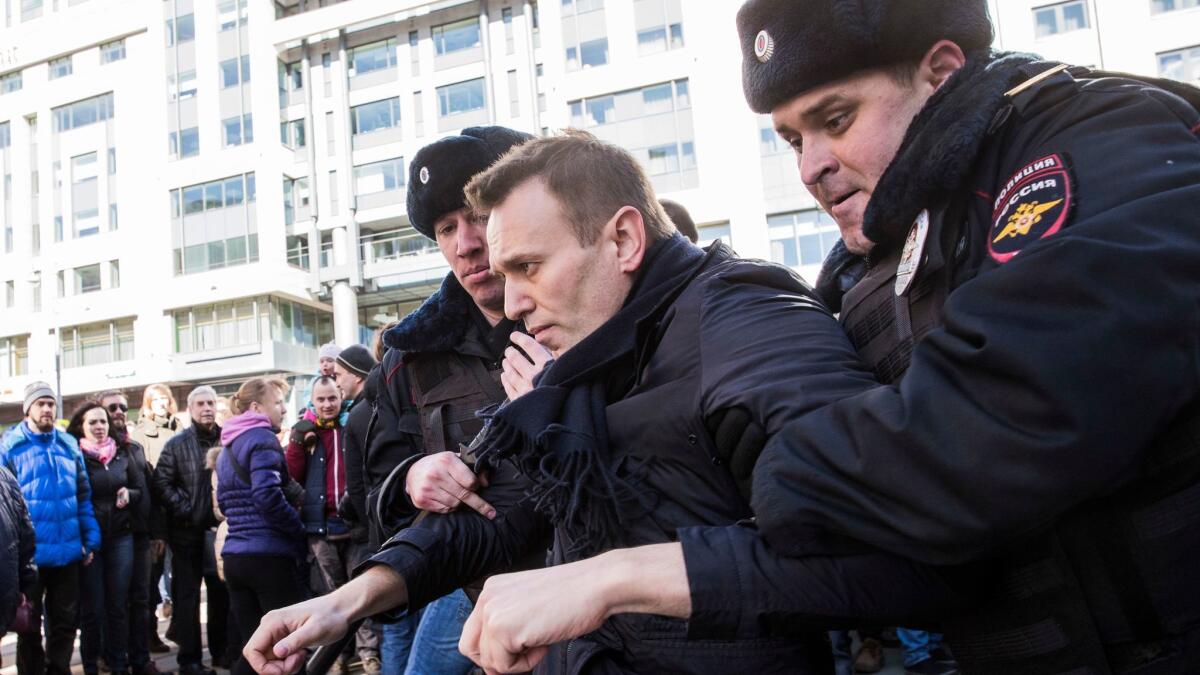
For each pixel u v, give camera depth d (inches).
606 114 732.0
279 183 917.8
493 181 37.8
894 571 25.4
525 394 35.8
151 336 924.6
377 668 165.8
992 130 28.0
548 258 36.7
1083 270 21.1
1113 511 24.7
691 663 32.9
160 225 934.4
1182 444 23.7
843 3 29.7
